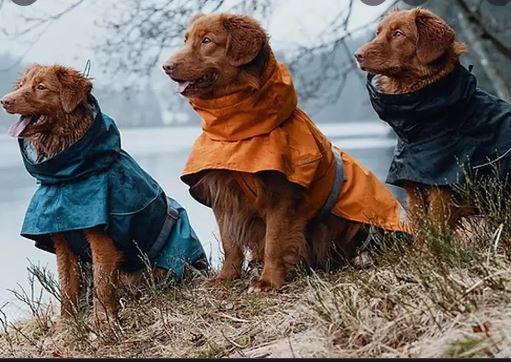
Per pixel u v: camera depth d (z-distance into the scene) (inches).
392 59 115.6
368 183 122.2
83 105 113.5
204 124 114.1
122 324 113.2
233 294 115.6
